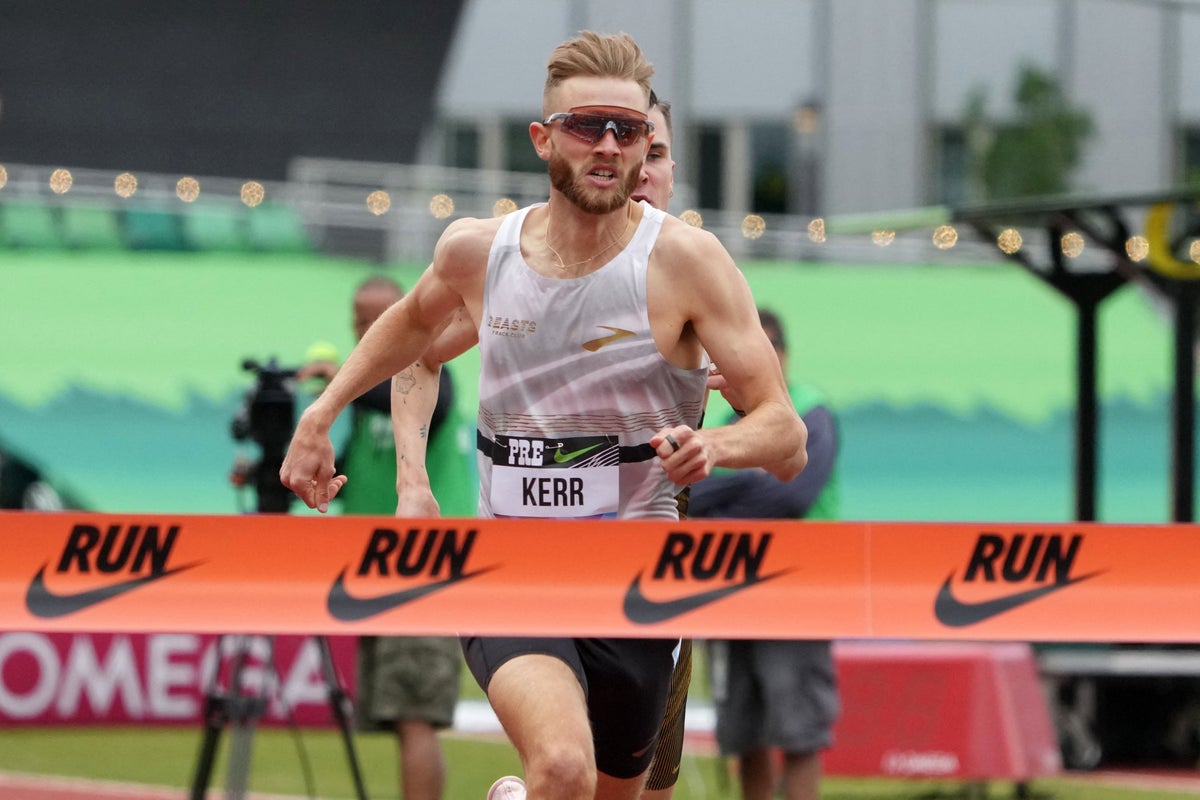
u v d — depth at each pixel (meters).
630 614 7.19
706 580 7.26
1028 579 7.58
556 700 6.53
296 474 7.53
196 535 7.43
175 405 30.56
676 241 6.88
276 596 7.39
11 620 7.38
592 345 6.94
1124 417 31.31
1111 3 34.75
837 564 7.42
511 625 7.19
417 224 33.84
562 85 6.79
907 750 15.27
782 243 33.72
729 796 15.41
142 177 34.09
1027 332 31.58
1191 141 32.12
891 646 15.83
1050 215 20.31
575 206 6.80
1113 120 33.53
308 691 19.14
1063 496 31.39
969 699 15.25
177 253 31.67
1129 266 19.73
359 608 7.38
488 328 7.08
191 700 19.39
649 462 7.18
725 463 6.50
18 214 32.38
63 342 30.50
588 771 6.30
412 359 7.68
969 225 21.62
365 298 12.23
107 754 17.86
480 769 16.77
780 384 6.88
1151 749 18.77
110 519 7.45
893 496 31.28
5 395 30.05
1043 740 15.62
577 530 7.18
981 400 31.48
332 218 33.91
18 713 19.28
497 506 7.28
